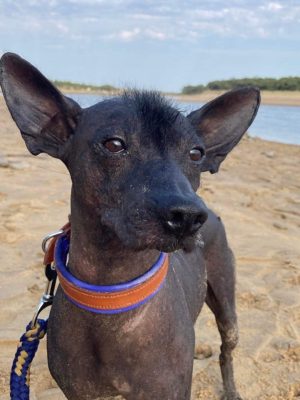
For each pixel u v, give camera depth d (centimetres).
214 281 45
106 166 29
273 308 60
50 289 35
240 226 87
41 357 48
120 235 28
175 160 29
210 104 35
